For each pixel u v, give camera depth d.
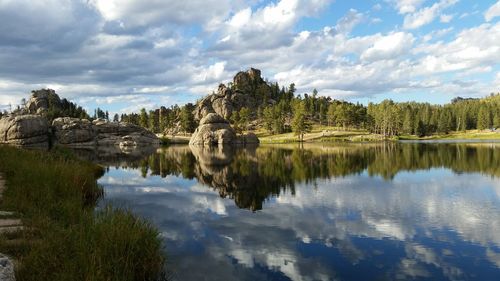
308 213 20.36
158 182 32.84
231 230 16.69
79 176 21.20
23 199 14.45
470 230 16.70
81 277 7.98
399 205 22.34
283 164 48.97
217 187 30.06
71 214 13.65
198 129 128.38
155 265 10.28
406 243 14.83
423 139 146.12
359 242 14.97
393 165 45.50
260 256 13.13
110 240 9.69
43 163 21.91
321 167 44.59
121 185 30.67
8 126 90.19
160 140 129.88
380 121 153.25
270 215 19.86
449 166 42.97
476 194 25.62
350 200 24.02
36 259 8.38
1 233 10.46
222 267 11.92
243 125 161.88
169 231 16.48
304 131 142.62
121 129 122.38
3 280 6.38
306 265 12.29
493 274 11.65
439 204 22.52
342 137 138.12
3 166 20.66
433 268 12.16
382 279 11.18
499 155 56.75
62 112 147.25
